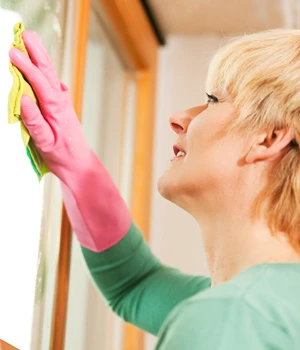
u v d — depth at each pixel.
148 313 1.00
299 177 0.70
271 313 0.54
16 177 0.73
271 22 1.57
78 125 0.88
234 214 0.74
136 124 1.55
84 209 0.91
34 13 0.85
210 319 0.54
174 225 1.54
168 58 1.68
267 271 0.60
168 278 1.02
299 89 0.74
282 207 0.70
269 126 0.74
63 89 0.86
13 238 0.73
